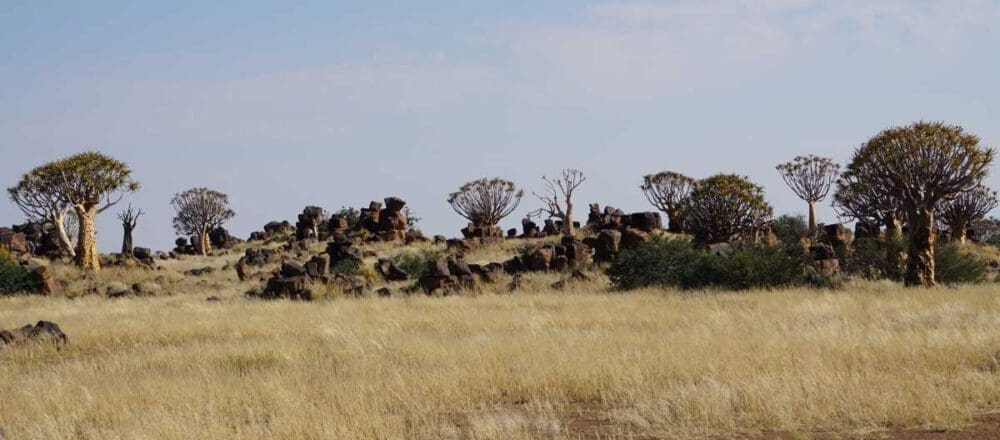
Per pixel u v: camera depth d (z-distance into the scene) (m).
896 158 59.75
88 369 30.53
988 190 111.38
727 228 101.50
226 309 55.06
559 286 69.75
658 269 68.00
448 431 18.94
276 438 18.55
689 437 17.95
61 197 110.62
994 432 17.28
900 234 77.12
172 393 24.00
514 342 32.62
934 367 23.89
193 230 159.12
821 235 108.88
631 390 22.19
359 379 25.36
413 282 78.12
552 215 132.75
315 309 52.75
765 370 23.83
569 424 19.94
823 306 44.03
